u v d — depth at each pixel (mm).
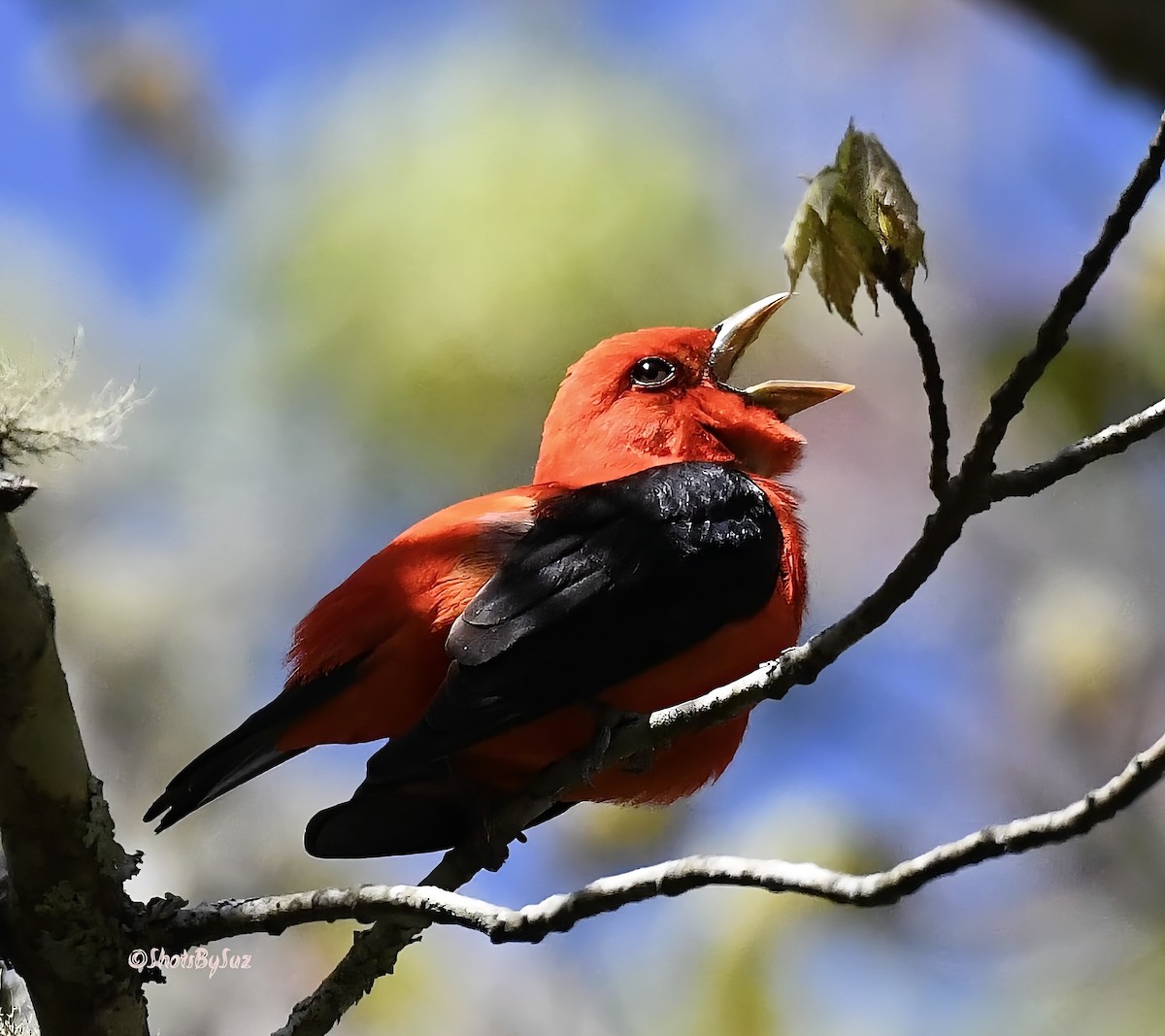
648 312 11695
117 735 13117
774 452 10047
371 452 12398
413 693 8266
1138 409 13008
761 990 11648
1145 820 12336
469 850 8242
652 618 8266
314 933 12125
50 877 7230
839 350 13750
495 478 12234
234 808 12930
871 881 6309
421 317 11703
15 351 12297
